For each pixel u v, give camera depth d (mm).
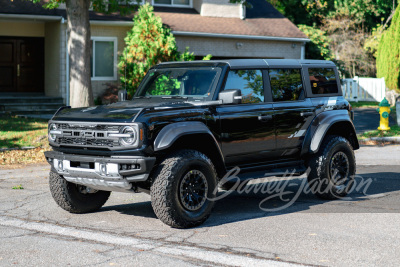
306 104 8648
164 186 6867
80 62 17047
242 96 7914
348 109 9305
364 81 31516
